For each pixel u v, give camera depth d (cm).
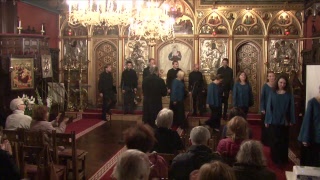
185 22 1591
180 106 1250
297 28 1532
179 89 1244
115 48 1630
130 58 1625
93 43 1636
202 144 472
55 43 1628
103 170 830
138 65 1627
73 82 1642
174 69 1437
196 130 477
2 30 1247
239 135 541
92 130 1281
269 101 862
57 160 648
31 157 605
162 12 1027
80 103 1594
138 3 1030
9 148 620
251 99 1096
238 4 1549
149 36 1036
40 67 1298
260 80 1569
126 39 1620
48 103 1212
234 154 534
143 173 328
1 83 1181
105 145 1063
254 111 1580
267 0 1532
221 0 1554
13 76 1176
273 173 405
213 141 636
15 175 427
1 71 1175
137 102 1628
